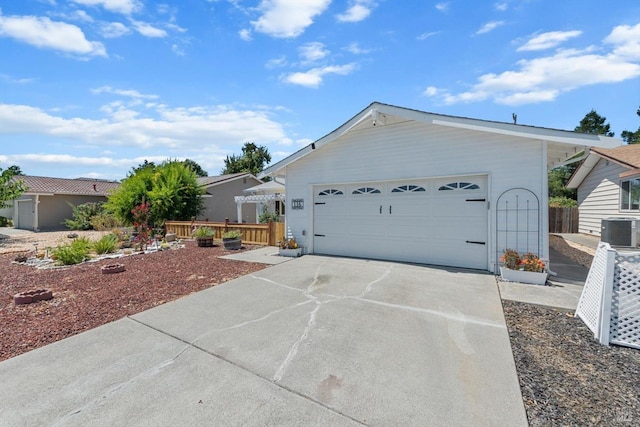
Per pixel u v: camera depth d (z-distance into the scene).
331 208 8.47
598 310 3.35
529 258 5.59
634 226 9.31
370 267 6.84
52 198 20.09
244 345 3.24
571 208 15.23
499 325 3.68
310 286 5.42
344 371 2.73
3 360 3.00
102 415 2.19
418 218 7.24
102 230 17.22
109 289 5.44
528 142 5.91
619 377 2.58
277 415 2.17
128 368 2.82
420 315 4.01
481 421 2.08
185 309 4.37
